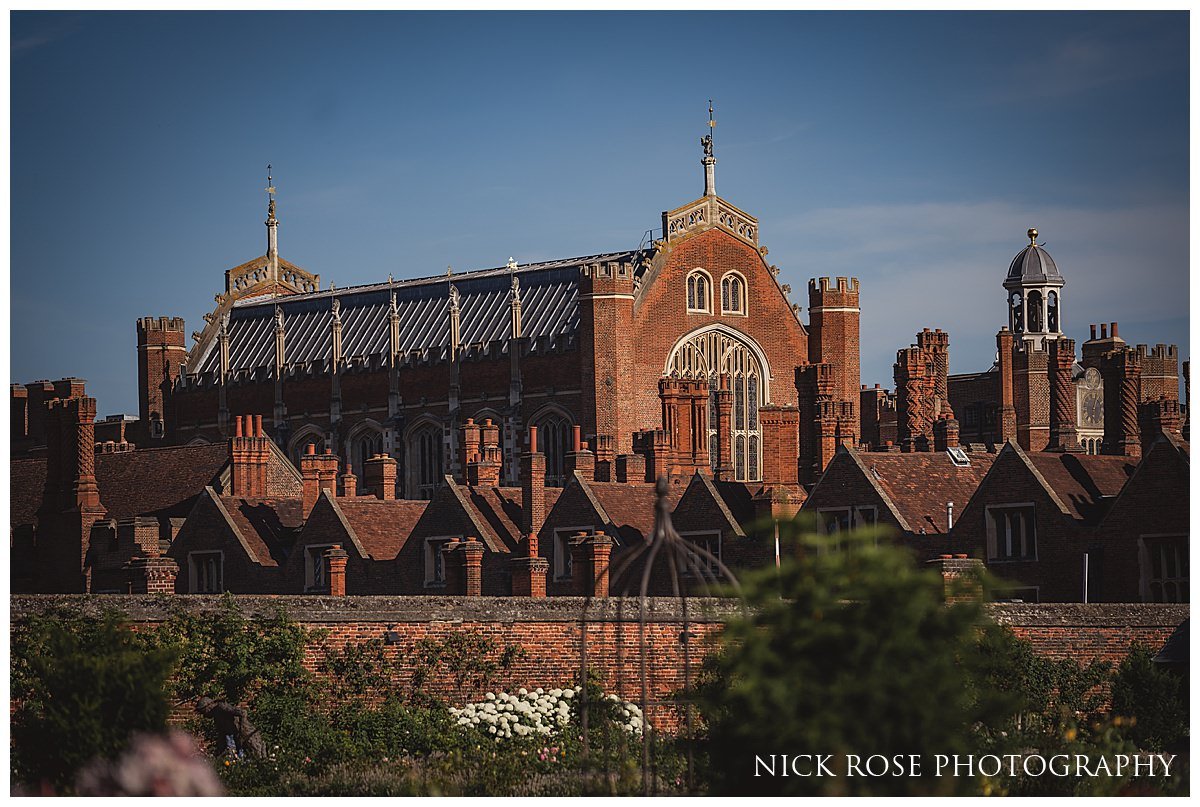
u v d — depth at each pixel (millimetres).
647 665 129625
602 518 193750
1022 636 134875
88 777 94562
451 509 199125
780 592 80812
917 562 155375
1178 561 159375
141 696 100875
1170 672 128875
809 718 78688
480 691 128125
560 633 130000
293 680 122750
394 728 121188
